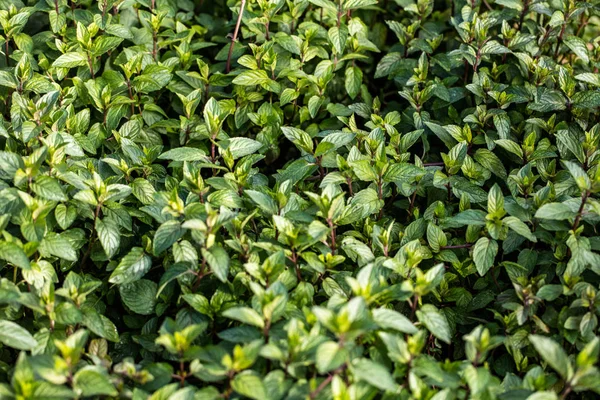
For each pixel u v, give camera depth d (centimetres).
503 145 139
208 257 120
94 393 112
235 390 113
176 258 123
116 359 130
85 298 129
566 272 125
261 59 150
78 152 132
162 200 127
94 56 146
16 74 141
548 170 139
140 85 145
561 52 160
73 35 151
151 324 129
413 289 121
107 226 128
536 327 126
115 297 135
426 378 117
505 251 131
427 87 149
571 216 124
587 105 144
